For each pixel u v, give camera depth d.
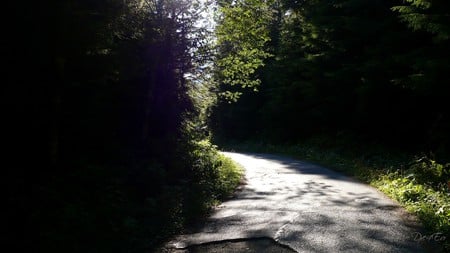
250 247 6.30
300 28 28.06
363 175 13.66
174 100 12.04
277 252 6.03
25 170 6.96
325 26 21.97
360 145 21.06
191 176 11.09
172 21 11.19
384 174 12.82
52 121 7.23
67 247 5.50
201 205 8.77
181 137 12.41
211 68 13.10
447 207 7.73
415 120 17.62
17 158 7.03
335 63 23.34
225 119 43.12
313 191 11.02
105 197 7.30
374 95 18.30
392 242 6.29
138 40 10.26
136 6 9.98
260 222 7.71
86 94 8.23
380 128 19.91
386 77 17.28
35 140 7.23
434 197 8.65
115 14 7.49
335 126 25.59
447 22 11.48
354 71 20.81
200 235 6.98
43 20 6.29
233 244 6.48
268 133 36.03
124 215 7.11
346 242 6.33
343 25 21.31
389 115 18.70
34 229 5.56
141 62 10.26
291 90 29.28
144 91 10.97
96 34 7.16
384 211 8.35
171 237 6.88
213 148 15.45
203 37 12.08
